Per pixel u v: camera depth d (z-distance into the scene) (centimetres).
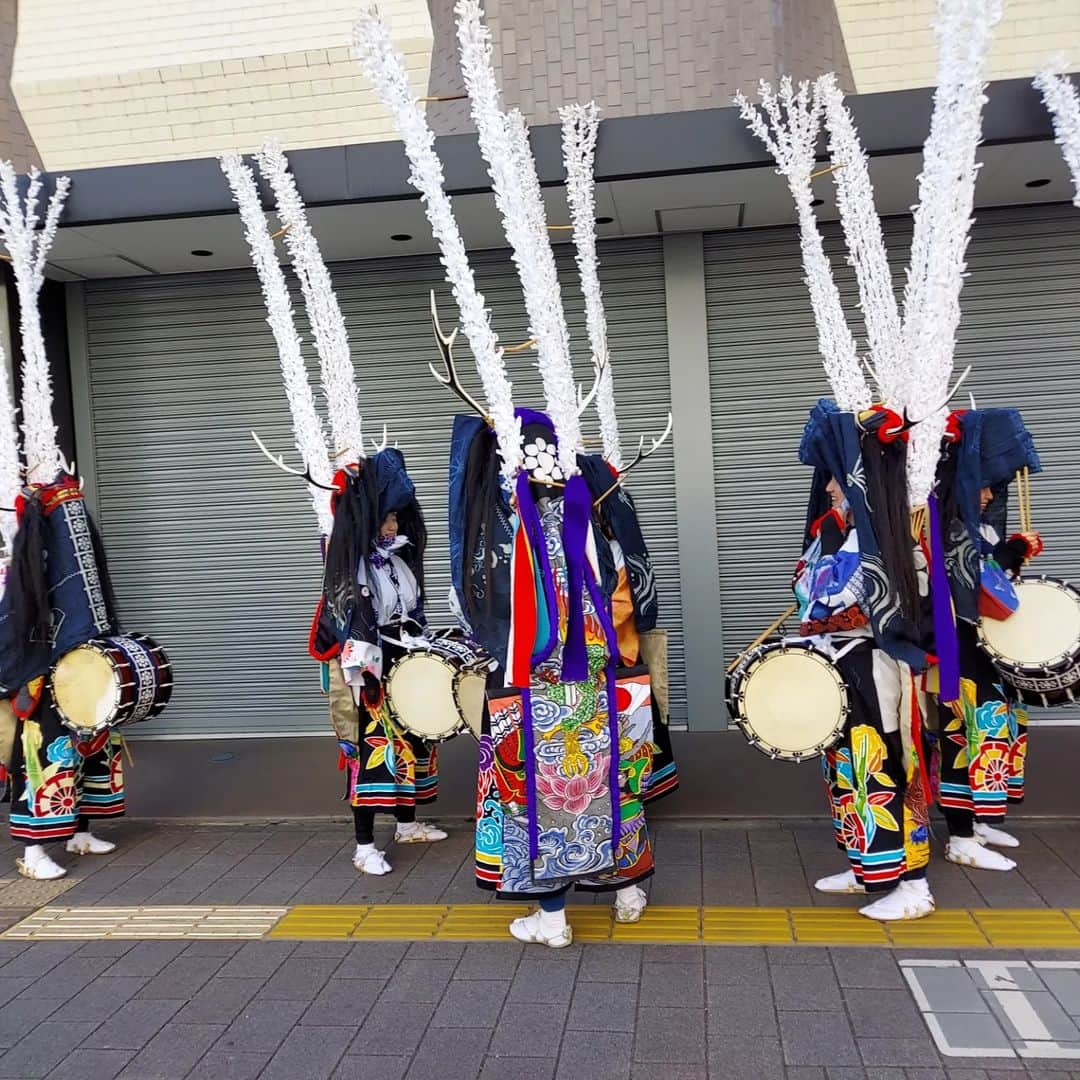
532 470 322
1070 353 568
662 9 500
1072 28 499
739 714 340
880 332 394
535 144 490
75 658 411
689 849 422
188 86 562
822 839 427
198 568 649
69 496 423
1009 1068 258
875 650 338
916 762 338
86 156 574
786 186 506
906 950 321
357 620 386
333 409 451
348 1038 288
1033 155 479
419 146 337
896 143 469
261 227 466
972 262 570
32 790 416
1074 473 571
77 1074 276
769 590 599
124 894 402
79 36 569
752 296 590
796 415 591
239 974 329
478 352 327
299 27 552
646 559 377
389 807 410
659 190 509
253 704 650
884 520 326
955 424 366
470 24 341
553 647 314
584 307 605
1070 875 376
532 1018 293
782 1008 291
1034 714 579
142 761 604
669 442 601
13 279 593
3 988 325
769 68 494
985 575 361
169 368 642
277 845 455
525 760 320
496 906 376
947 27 319
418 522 428
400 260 621
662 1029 284
